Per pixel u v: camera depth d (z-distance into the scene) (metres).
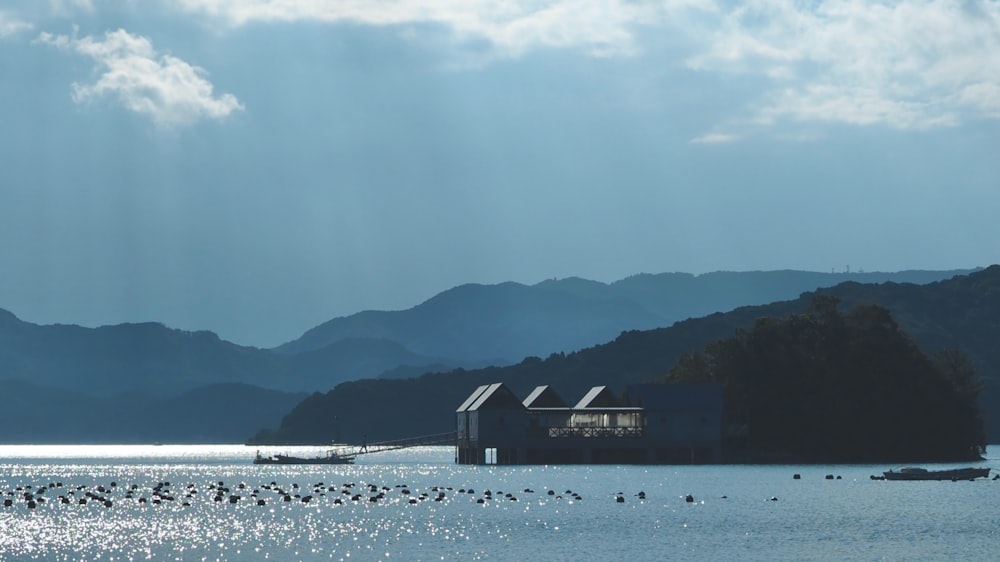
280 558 130.12
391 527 155.12
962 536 145.50
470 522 160.50
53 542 144.00
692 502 187.12
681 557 129.50
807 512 172.00
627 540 142.12
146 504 192.25
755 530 151.00
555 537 144.62
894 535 146.50
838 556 130.25
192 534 150.12
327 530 152.75
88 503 194.88
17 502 196.38
